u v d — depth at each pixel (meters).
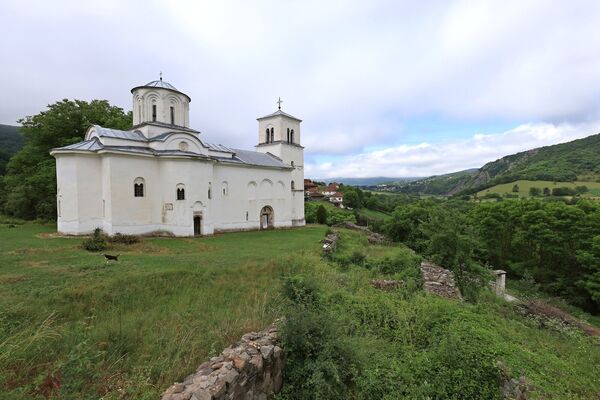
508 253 37.53
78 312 10.19
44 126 36.00
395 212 42.84
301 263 18.19
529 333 9.63
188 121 34.44
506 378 6.40
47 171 34.94
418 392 6.75
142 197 27.98
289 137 46.62
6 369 5.57
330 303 11.18
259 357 6.25
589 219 29.72
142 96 31.30
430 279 14.84
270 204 40.69
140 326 9.03
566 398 5.47
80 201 25.97
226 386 5.16
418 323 9.67
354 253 22.97
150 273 13.96
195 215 29.31
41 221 35.38
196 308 11.07
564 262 31.97
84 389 5.30
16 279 12.55
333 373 6.59
